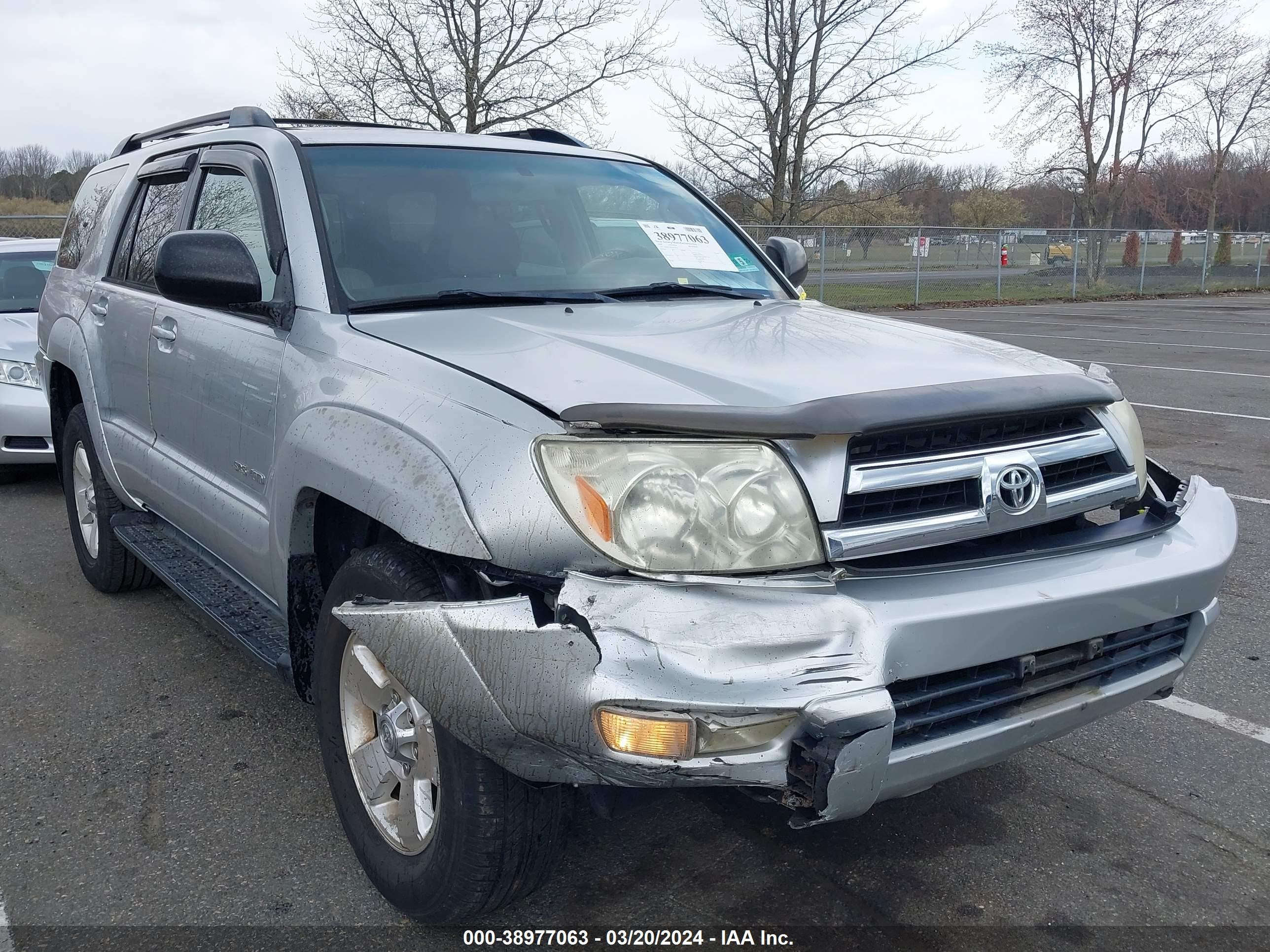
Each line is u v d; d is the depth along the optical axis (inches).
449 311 116.4
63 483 201.9
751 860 112.7
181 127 176.6
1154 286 1237.1
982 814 122.5
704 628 77.7
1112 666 97.3
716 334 110.5
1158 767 133.6
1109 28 1257.4
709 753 77.2
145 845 114.8
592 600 78.5
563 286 129.3
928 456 88.6
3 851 113.4
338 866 111.3
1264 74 1357.0
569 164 152.3
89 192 204.2
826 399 86.7
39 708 148.6
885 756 78.8
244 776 130.0
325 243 120.2
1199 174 1513.3
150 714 146.7
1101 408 103.1
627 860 112.3
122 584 190.9
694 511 81.0
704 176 1018.7
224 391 126.0
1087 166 1318.9
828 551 82.8
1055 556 94.1
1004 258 1073.5
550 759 82.0
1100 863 113.0
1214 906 105.7
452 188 135.9
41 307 205.0
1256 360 556.7
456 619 81.8
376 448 94.3
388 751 99.7
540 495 82.1
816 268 968.9
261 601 132.4
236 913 103.1
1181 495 108.3
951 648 83.6
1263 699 153.3
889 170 1016.9
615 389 89.2
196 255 111.0
